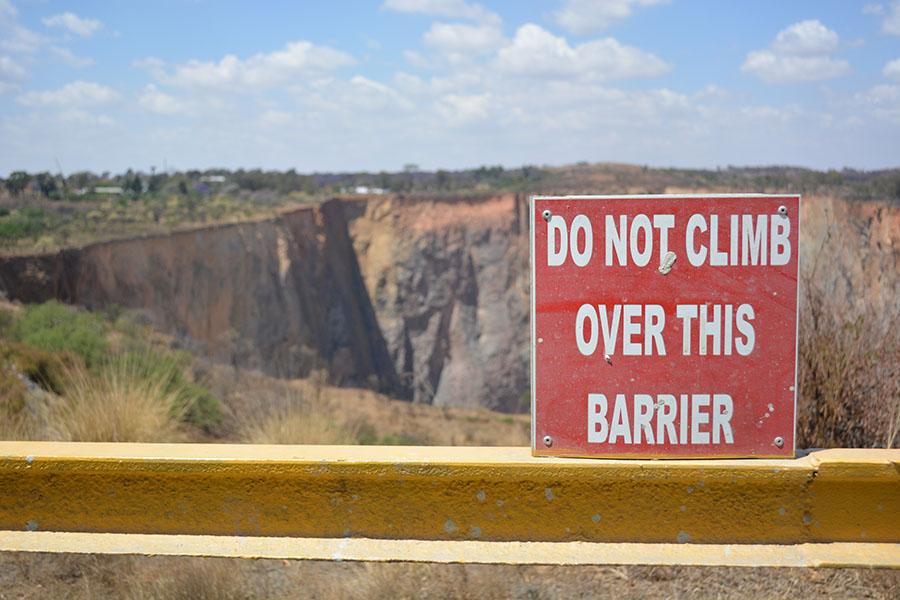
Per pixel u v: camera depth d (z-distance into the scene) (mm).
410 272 66625
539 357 3447
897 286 5277
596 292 3422
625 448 3434
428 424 22875
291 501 3467
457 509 3434
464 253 68000
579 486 3398
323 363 33125
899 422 4828
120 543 3459
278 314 48406
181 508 3490
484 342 66375
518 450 3600
